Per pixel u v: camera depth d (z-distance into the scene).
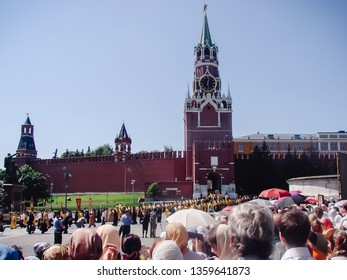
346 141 124.38
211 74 102.56
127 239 6.17
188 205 52.00
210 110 96.75
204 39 106.12
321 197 26.55
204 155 82.50
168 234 6.12
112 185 94.88
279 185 88.75
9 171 46.03
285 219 4.68
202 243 8.08
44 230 31.98
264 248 4.06
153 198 79.88
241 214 4.17
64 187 100.00
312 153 91.94
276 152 122.06
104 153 165.75
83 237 5.17
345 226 9.52
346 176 29.75
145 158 93.69
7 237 28.44
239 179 88.69
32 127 122.25
